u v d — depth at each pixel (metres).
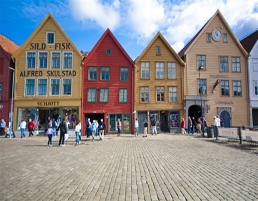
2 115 25.28
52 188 5.64
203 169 7.79
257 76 28.38
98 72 26.20
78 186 5.81
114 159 9.79
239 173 7.22
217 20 28.75
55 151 12.42
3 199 4.85
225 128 17.89
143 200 4.80
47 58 26.12
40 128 25.44
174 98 26.88
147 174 7.06
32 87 25.81
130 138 20.77
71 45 26.31
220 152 11.84
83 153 11.63
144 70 27.00
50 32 26.47
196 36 29.58
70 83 25.92
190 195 5.12
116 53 26.70
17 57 26.00
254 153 11.48
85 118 25.97
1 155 10.91
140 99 26.45
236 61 28.44
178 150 12.66
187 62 27.59
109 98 25.98
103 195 5.11
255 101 27.86
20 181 6.27
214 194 5.19
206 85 27.55
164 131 26.67
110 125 25.75
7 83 25.62
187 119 26.20
